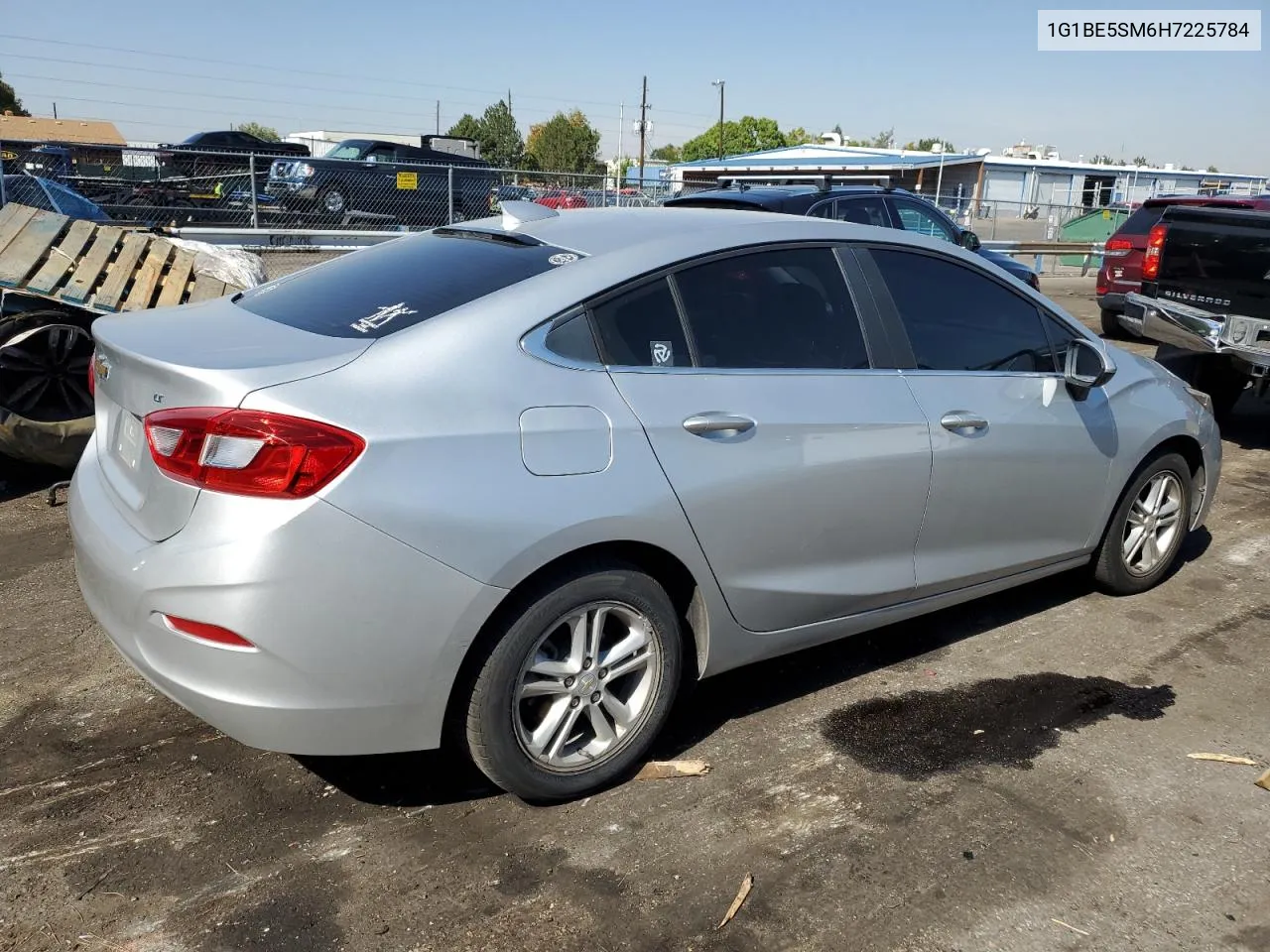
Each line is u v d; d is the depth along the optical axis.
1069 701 3.54
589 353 2.79
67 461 5.55
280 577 2.32
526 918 2.43
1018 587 4.57
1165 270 6.96
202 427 2.38
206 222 14.12
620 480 2.70
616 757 2.92
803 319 3.24
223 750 3.11
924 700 3.53
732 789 2.96
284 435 2.33
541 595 2.64
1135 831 2.81
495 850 2.67
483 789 2.94
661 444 2.80
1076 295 18.17
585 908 2.46
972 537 3.67
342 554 2.35
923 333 3.53
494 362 2.63
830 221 3.50
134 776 2.96
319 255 14.80
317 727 2.45
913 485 3.37
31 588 4.28
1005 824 2.83
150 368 2.55
